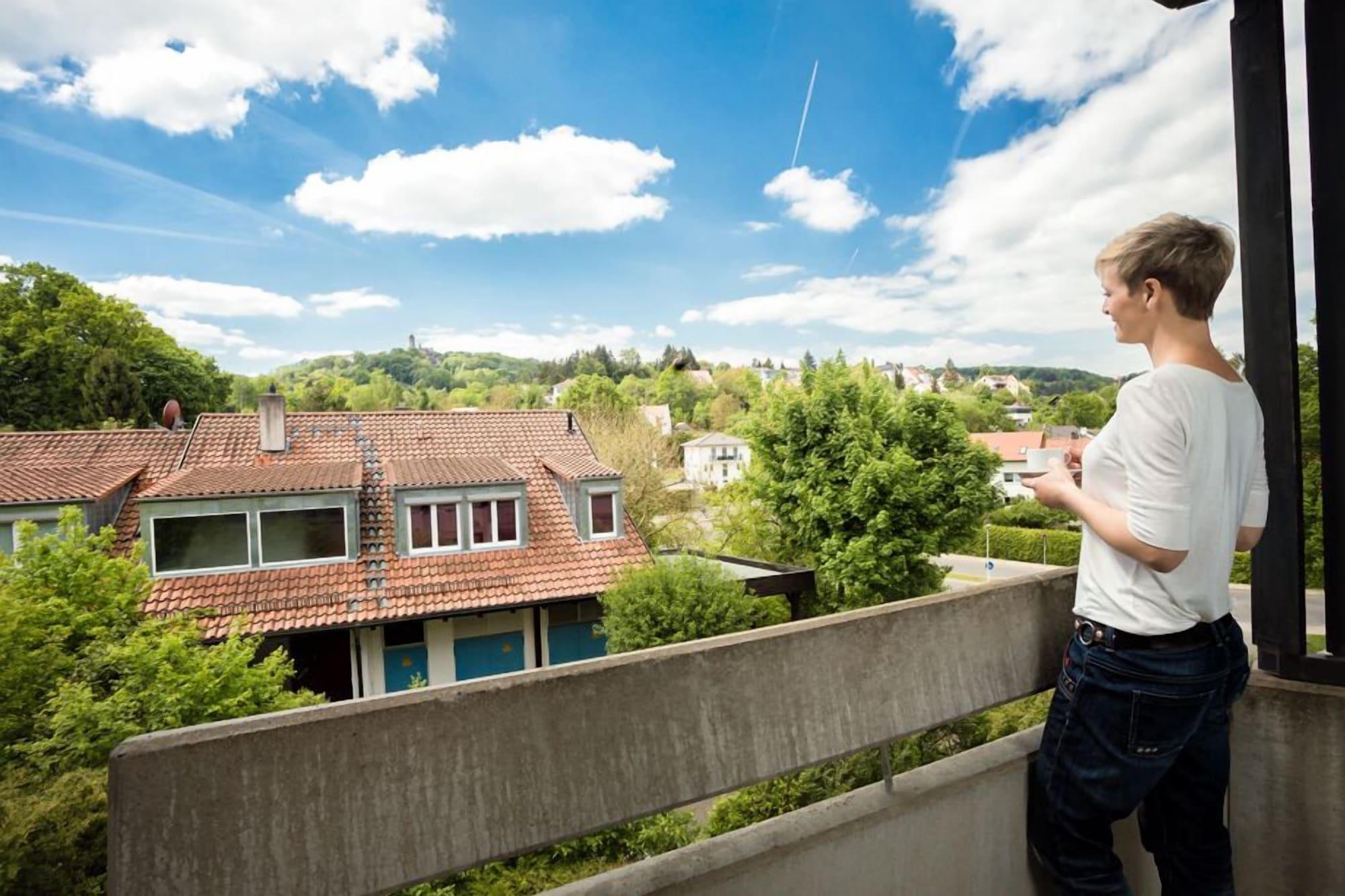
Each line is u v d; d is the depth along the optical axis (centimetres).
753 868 135
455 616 1524
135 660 710
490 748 119
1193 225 136
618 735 130
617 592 1343
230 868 99
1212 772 156
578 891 125
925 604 174
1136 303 141
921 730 167
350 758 108
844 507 1656
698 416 9369
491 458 1867
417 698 114
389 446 1866
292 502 1458
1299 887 191
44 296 4034
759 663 148
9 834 492
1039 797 161
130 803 94
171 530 1388
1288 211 186
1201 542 130
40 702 684
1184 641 135
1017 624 191
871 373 1816
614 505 1752
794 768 148
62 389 3966
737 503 2053
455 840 114
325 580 1462
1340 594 191
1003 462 1681
